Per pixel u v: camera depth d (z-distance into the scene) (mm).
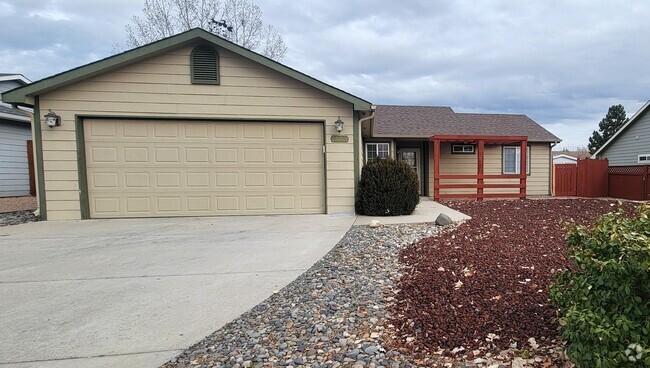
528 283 3186
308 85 7715
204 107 7512
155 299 3152
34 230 6168
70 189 7270
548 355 2109
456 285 3211
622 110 30953
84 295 3242
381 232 5844
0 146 11461
